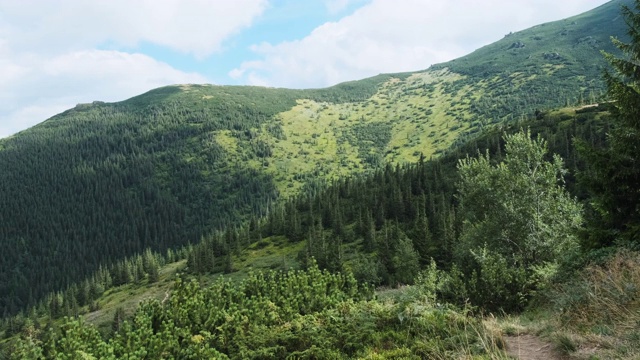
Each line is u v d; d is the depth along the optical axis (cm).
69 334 1079
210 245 13438
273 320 1269
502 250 2719
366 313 1053
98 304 12694
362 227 10425
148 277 14600
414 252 6394
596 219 1423
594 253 1237
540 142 2688
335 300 1472
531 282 1467
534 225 2542
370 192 13650
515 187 2647
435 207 10012
